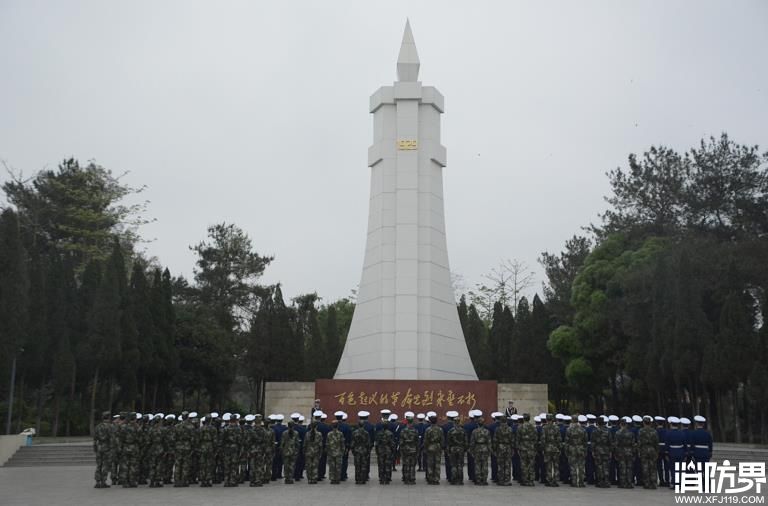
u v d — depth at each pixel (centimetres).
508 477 2091
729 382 3519
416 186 3788
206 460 2077
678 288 3788
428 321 3672
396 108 3875
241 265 6875
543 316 5000
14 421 4172
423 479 2277
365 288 3825
